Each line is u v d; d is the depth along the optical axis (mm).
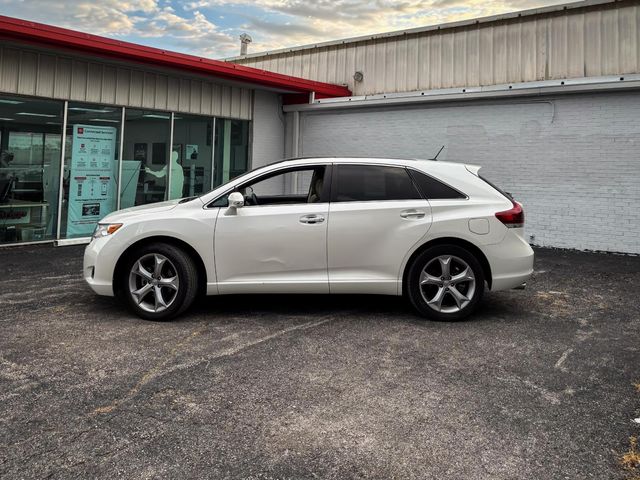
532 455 2617
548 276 7383
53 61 9250
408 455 2607
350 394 3320
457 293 4934
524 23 11461
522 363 3908
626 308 5629
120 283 5098
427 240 4879
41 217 9305
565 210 10133
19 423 2863
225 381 3490
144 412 3023
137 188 10750
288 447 2670
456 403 3209
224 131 12562
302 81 12836
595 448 2686
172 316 4852
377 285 4910
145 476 2393
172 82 11250
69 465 2469
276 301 5738
